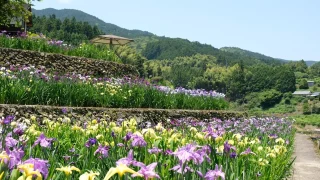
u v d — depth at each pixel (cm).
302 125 4256
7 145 306
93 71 2081
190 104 1814
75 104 1297
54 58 1950
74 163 380
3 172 219
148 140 446
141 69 13162
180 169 274
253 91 17800
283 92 17175
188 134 754
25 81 1237
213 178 275
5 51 1808
